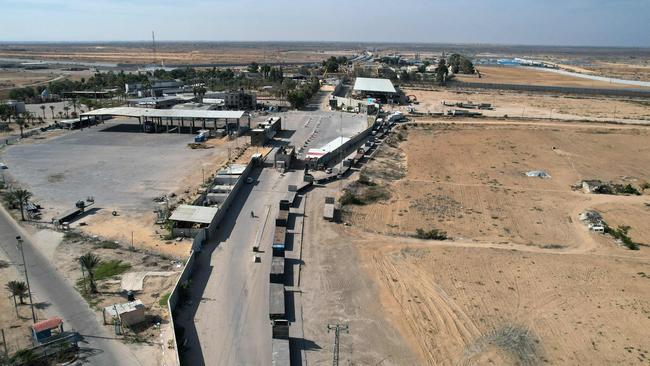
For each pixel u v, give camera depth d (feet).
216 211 212.23
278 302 150.82
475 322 149.28
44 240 192.34
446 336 142.41
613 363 131.64
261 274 172.86
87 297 151.33
